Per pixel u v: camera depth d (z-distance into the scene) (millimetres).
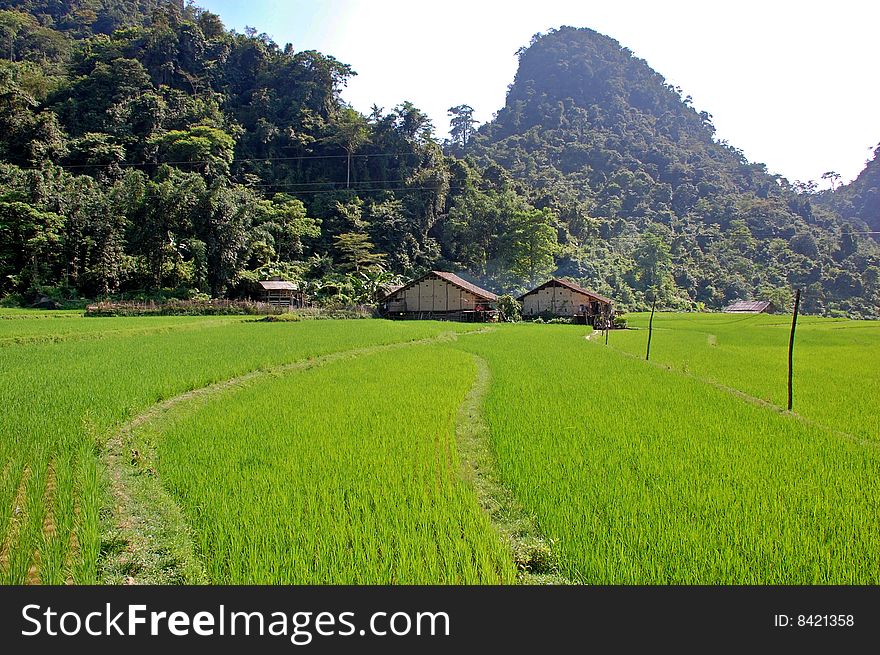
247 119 85125
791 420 10234
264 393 12820
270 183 79625
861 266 95812
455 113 155500
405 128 92938
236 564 4961
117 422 9766
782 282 90812
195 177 57812
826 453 8125
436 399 12078
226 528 5605
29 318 33438
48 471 7391
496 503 6617
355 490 6609
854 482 6898
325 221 75688
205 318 38219
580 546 5223
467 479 7383
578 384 14289
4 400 10867
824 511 5949
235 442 8688
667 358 22438
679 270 90750
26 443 8133
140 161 69000
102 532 5938
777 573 4758
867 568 4824
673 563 4914
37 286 44062
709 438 8953
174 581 5152
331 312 48250
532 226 75625
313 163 85125
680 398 12336
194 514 6070
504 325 47156
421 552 5184
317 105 89875
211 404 11586
